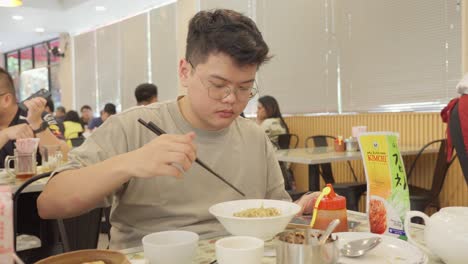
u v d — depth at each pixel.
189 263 0.80
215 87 1.01
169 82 7.45
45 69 11.06
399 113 4.11
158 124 1.22
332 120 4.82
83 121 8.51
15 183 2.07
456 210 0.91
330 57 4.89
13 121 2.70
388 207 0.99
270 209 1.02
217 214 0.96
